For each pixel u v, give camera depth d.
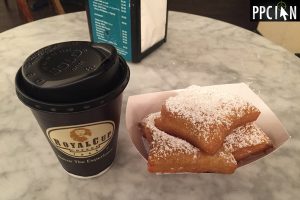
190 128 0.23
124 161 0.25
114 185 0.23
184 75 0.35
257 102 0.27
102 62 0.18
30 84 0.17
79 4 1.21
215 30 0.43
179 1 1.29
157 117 0.25
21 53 0.38
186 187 0.23
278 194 0.23
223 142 0.23
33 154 0.26
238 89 0.28
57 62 0.18
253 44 0.40
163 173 0.23
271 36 1.03
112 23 0.34
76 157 0.21
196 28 0.44
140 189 0.23
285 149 0.26
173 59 0.37
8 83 0.33
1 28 1.10
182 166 0.22
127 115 0.26
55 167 0.24
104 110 0.19
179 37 0.42
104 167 0.23
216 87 0.28
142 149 0.25
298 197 0.22
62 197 0.22
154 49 0.39
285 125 0.28
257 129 0.25
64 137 0.19
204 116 0.23
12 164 0.25
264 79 0.34
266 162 0.25
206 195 0.23
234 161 0.22
